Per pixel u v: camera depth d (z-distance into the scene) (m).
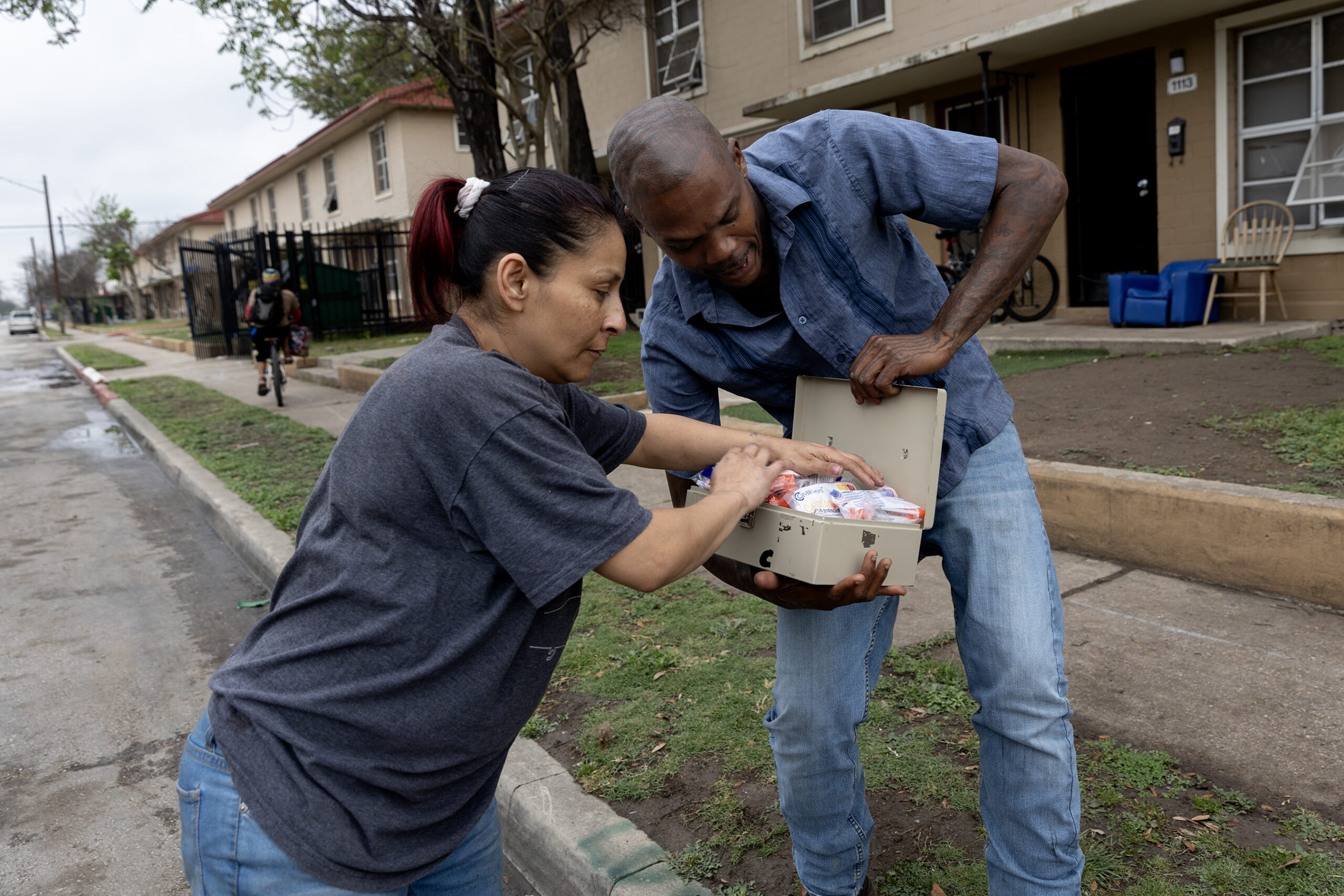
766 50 13.48
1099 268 10.89
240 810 1.31
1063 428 5.43
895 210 1.73
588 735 2.92
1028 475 1.82
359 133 24.39
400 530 1.29
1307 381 5.90
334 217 27.12
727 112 14.43
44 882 2.70
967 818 2.39
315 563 1.35
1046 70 10.85
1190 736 2.62
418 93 19.72
